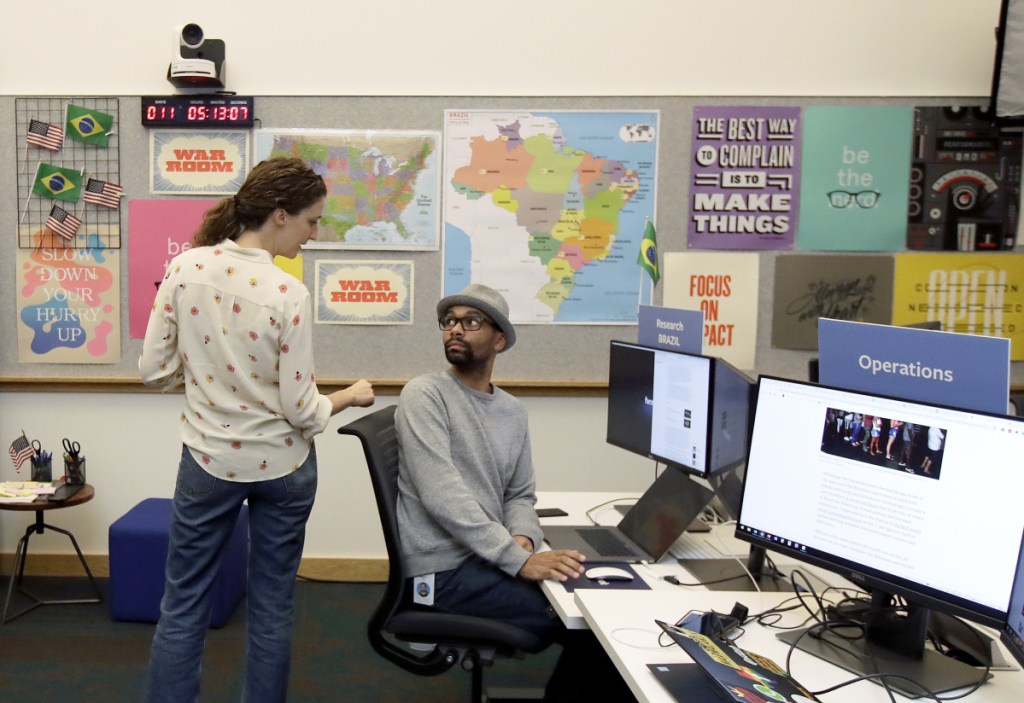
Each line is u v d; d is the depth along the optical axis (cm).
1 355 312
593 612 138
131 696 226
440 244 312
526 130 309
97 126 304
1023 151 311
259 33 304
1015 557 105
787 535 133
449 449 182
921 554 115
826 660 121
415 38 306
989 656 125
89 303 311
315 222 196
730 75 310
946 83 311
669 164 312
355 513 322
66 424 315
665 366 184
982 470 109
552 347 316
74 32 302
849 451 125
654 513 182
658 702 106
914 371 132
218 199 308
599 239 313
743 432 179
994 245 313
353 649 262
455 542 177
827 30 308
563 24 307
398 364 315
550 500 221
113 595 271
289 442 187
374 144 307
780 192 312
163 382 189
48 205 307
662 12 307
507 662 261
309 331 183
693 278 315
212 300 178
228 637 265
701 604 143
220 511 183
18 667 241
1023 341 315
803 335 315
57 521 317
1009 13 287
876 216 312
